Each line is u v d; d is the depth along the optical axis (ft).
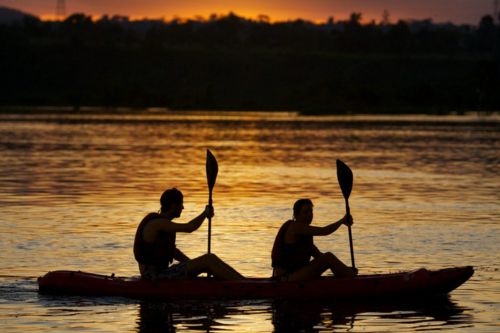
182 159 180.14
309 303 55.67
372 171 154.92
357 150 210.59
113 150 205.05
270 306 55.01
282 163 172.45
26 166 158.40
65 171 149.18
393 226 88.63
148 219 57.88
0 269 65.87
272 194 117.08
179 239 79.92
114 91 570.87
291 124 359.46
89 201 107.65
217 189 123.13
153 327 50.16
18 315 52.65
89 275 58.08
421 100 537.24
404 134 281.74
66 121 361.71
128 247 75.56
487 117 442.09
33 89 618.44
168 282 56.95
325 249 75.51
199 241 78.89
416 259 70.85
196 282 56.95
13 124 331.16
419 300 56.59
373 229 86.58
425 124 358.23
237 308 54.49
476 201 110.32
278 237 57.77
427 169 159.12
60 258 70.54
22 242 77.66
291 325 50.78
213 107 552.82
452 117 442.09
